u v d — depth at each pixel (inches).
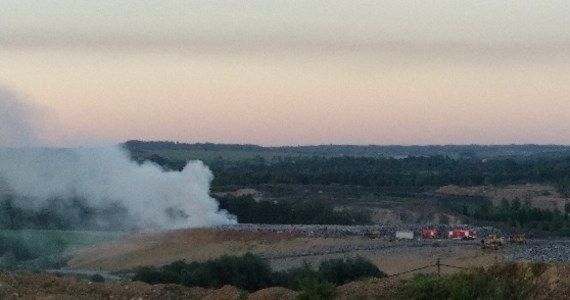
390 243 2268.7
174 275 1489.9
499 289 702.5
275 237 2442.2
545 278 705.0
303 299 757.3
